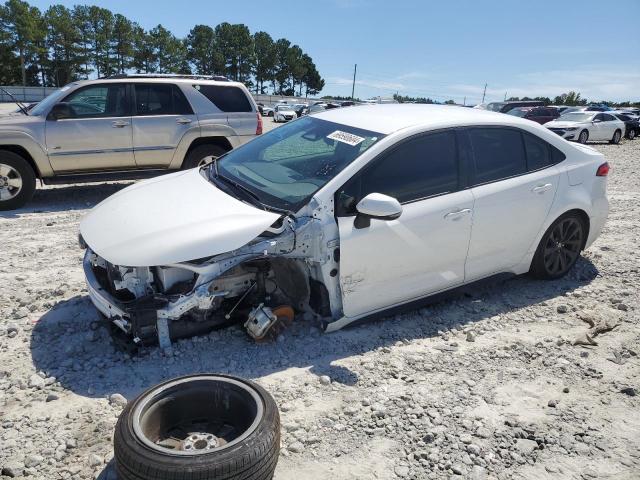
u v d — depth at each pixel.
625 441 3.09
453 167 4.35
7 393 3.29
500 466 2.84
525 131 4.85
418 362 3.82
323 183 3.88
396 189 4.07
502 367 3.82
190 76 9.21
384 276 4.05
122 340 3.70
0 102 48.81
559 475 2.80
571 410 3.35
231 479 2.26
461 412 3.28
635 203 9.56
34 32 81.81
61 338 3.96
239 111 9.27
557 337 4.31
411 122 4.32
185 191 4.11
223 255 3.54
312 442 2.97
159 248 3.37
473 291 5.17
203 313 3.71
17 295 4.70
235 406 2.73
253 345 3.90
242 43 109.50
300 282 3.96
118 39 92.56
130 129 8.48
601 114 25.47
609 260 6.14
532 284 5.36
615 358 3.97
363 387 3.49
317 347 3.93
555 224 5.09
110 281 3.79
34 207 8.26
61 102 8.12
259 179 4.22
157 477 2.21
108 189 9.87
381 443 2.99
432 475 2.76
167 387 2.68
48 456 2.77
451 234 4.28
